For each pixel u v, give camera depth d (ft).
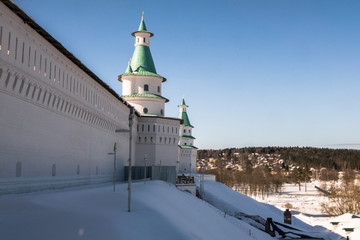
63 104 121.39
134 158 238.48
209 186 293.23
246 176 503.20
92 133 153.58
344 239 181.47
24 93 96.02
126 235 59.31
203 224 104.83
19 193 92.58
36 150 103.14
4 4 83.15
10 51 87.35
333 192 370.73
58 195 82.89
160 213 82.17
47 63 108.17
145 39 263.70
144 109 251.19
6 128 87.97
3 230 51.01
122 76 257.75
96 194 90.53
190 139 437.99
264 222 221.87
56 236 52.19
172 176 212.84
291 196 481.05
